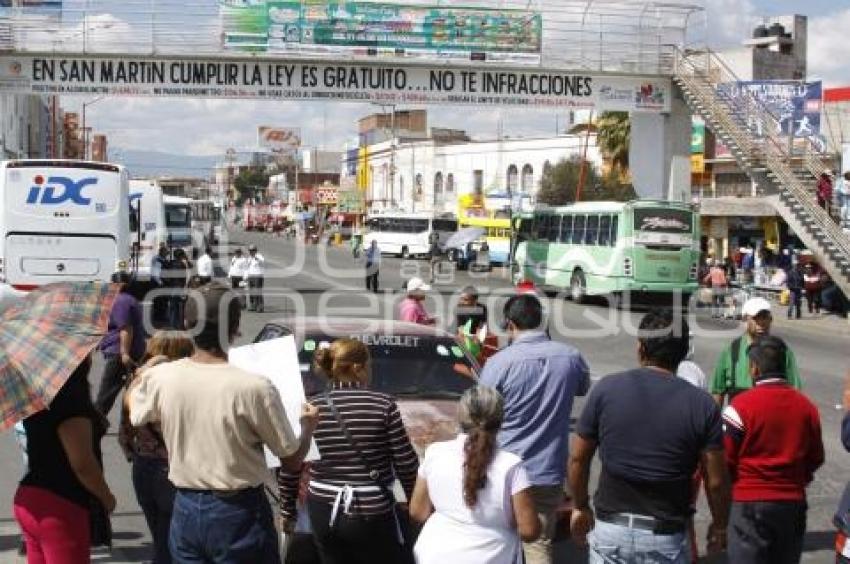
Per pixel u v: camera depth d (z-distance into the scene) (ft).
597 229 117.19
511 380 21.30
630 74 113.70
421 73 110.73
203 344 16.44
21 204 81.76
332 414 18.13
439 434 25.41
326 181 456.45
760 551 19.22
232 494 16.06
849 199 104.73
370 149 319.88
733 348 25.90
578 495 17.51
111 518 29.30
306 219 337.72
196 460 16.08
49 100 253.65
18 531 27.45
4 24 103.55
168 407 16.21
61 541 16.69
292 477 18.63
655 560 16.44
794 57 191.93
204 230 195.52
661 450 16.43
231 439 16.05
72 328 16.46
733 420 19.15
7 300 81.66
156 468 21.18
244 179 557.33
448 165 263.70
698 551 26.96
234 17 107.65
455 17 112.06
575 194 192.24
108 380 36.78
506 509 15.40
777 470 19.11
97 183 82.74
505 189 225.15
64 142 318.86
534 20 112.57
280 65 108.78
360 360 18.89
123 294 36.55
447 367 29.14
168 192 345.72
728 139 111.24
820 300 110.32
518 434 21.31
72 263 82.69
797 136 120.26
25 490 16.84
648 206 111.75
